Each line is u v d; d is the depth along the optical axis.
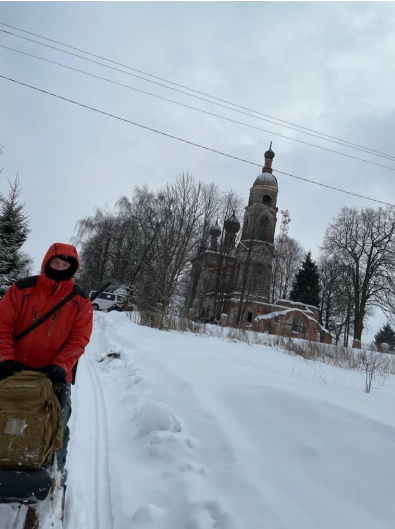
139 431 4.50
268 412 4.55
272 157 51.12
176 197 33.25
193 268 33.81
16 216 22.47
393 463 3.41
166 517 2.94
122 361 8.23
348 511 2.91
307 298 49.09
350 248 40.94
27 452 2.21
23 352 2.64
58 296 2.70
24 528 2.32
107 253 42.62
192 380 5.95
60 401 2.58
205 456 3.76
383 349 27.66
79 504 3.05
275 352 14.37
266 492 3.12
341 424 4.12
